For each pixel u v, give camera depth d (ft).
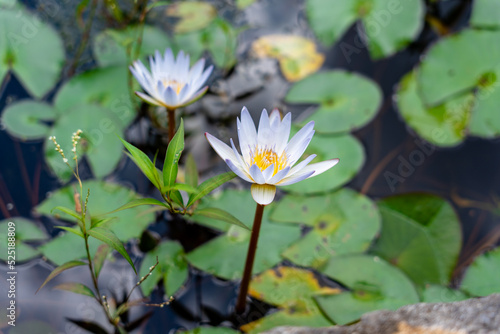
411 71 8.42
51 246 6.06
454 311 4.65
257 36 9.08
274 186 4.63
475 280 5.76
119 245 4.48
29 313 5.63
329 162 4.73
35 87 7.80
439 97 7.73
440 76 7.89
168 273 5.85
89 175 7.04
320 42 8.96
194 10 9.25
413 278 5.96
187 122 7.80
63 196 6.51
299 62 8.67
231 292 5.96
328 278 5.94
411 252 6.23
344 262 5.95
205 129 7.73
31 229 6.31
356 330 4.67
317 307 5.49
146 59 8.22
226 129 7.75
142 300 5.79
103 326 5.60
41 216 6.49
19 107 7.50
